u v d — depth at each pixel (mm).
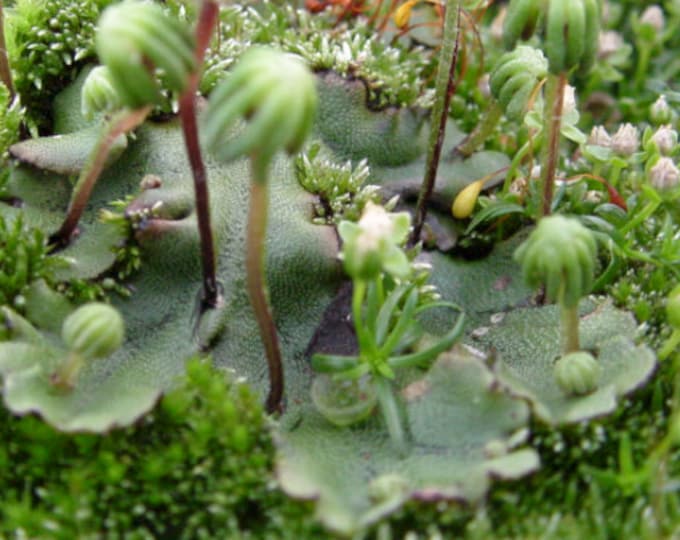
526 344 74
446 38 73
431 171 78
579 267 59
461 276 81
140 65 52
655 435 67
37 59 84
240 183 75
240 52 85
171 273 72
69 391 61
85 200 70
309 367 71
